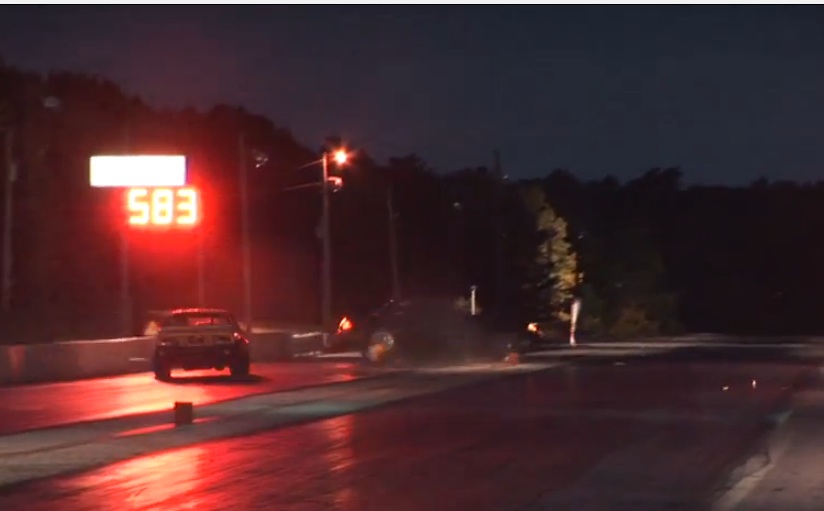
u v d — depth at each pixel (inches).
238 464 697.0
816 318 5526.6
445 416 984.9
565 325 3676.2
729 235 5831.7
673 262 5797.2
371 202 3506.4
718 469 685.3
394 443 798.5
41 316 2239.2
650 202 6082.7
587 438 830.5
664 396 1213.1
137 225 2225.6
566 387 1343.5
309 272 3476.9
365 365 1815.9
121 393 1236.5
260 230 3449.8
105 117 3061.0
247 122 3585.1
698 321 5625.0
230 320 1499.8
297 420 941.8
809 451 767.7
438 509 552.1
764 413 1023.6
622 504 568.7
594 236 4520.2
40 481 634.2
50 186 2559.1
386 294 3444.9
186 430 866.1
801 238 5713.6
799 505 571.5
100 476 650.2
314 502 569.6
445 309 1929.1
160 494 591.5
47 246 2485.2
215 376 1536.7
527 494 594.6
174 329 1435.8
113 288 2706.7
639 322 4456.2
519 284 3408.0
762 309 5590.6
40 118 2566.4
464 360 1924.2
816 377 1578.5
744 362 2034.9
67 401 1133.7
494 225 3383.4
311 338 2251.5
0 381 1381.6
